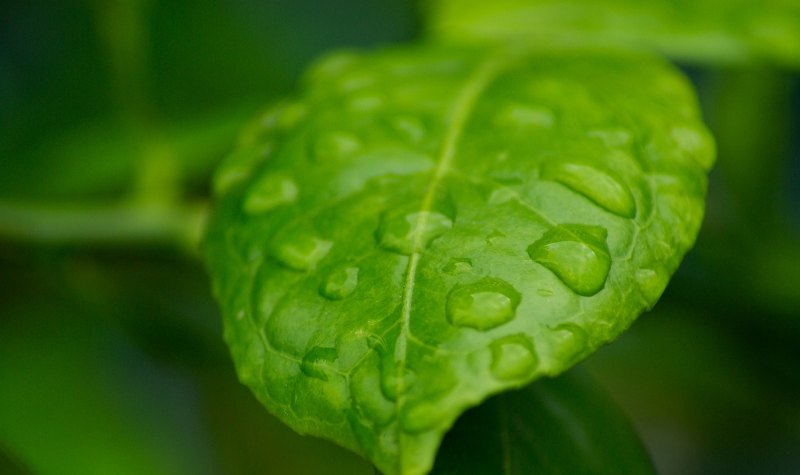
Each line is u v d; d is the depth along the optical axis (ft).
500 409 0.80
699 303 1.09
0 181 1.07
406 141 0.83
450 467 0.79
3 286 1.01
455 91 0.87
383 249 0.79
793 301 1.08
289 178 0.83
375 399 0.75
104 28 1.01
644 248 0.79
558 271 0.77
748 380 1.10
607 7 0.96
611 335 0.76
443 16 0.98
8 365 0.98
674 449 1.56
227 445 1.12
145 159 1.02
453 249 0.78
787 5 0.95
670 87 0.88
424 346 0.76
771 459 1.53
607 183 0.80
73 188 1.05
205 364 1.06
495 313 0.76
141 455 0.98
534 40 0.93
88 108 1.13
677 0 0.96
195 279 1.05
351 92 0.88
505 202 0.80
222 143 1.03
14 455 0.94
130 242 1.02
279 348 0.78
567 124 0.84
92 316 1.02
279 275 0.80
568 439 0.80
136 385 1.02
